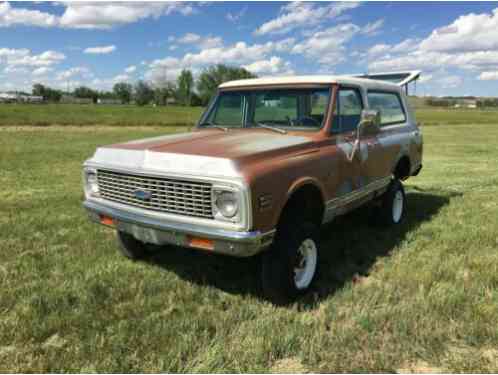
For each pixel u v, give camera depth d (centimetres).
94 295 399
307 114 460
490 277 434
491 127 3850
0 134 2189
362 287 421
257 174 338
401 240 568
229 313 371
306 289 407
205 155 355
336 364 301
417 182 1016
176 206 364
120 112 4916
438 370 298
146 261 492
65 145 1700
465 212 706
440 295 392
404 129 642
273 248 376
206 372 293
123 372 295
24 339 335
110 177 414
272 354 312
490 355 313
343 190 464
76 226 616
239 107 509
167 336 335
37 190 859
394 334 334
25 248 525
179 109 6172
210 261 495
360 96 516
